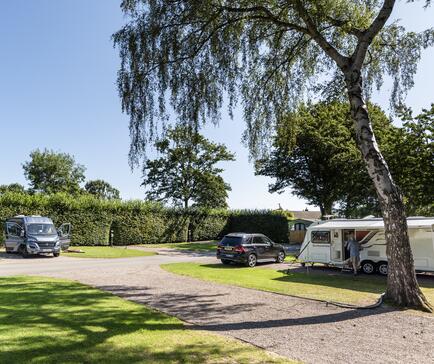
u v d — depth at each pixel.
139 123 10.86
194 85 11.26
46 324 7.16
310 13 11.55
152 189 54.06
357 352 6.13
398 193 10.02
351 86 10.67
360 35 10.81
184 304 9.80
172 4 10.67
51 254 25.11
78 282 12.95
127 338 6.46
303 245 20.08
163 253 27.92
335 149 35.81
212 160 54.09
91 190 102.88
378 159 10.18
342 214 41.56
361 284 14.09
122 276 14.87
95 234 32.47
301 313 8.94
